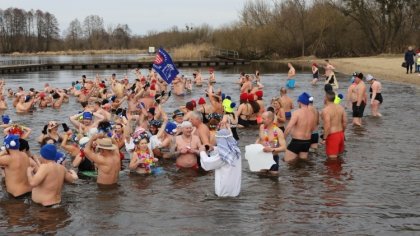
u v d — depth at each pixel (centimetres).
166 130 1292
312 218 850
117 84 2583
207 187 1037
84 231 802
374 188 1012
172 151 1287
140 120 1452
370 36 7969
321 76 4281
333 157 1255
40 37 15575
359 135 1551
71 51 13662
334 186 1027
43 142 1219
